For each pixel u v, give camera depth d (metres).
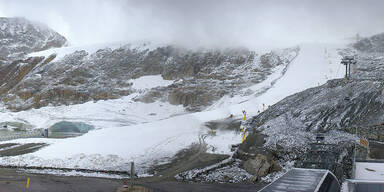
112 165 30.28
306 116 37.31
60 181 25.09
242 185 24.28
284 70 102.38
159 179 26.03
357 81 43.41
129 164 30.47
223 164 29.03
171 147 35.41
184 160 31.12
